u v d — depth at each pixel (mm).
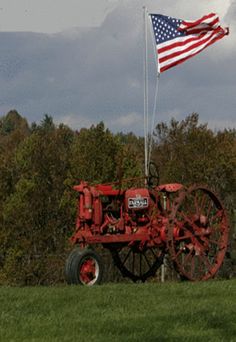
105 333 11055
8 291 15086
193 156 58906
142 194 18609
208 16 24547
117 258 19594
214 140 60125
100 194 18141
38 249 59781
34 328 11320
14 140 89438
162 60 24453
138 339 10633
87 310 12859
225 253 19703
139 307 13141
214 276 19797
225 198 55031
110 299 13883
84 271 17656
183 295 14484
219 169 55875
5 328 11352
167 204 18953
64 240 59031
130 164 60438
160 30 24594
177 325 11562
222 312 12539
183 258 20656
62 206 60281
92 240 17734
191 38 24672
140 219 18625
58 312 12680
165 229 18547
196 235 19094
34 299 13820
